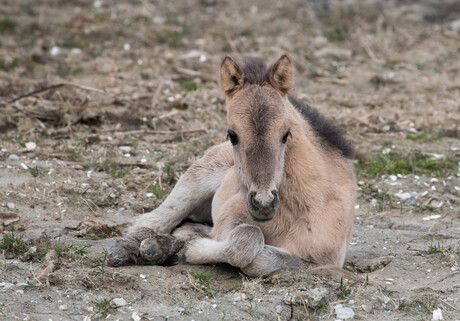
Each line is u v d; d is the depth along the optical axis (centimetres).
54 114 3275
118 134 3114
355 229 2347
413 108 3916
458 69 4856
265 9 6475
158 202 2453
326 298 1686
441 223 2384
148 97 3731
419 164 2955
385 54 5175
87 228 2142
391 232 2306
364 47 5288
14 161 2689
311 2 6531
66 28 5466
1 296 1622
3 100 3500
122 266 1881
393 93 4250
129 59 4747
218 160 2191
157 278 1783
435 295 1755
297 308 1648
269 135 1691
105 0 6550
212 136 3169
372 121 3600
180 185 2198
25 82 4000
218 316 1597
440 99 4138
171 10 6419
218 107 3669
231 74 1802
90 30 5372
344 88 4350
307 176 1853
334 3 6400
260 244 1791
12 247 1912
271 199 1638
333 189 1905
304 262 1831
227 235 1855
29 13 5903
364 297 1722
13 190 2381
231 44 5131
